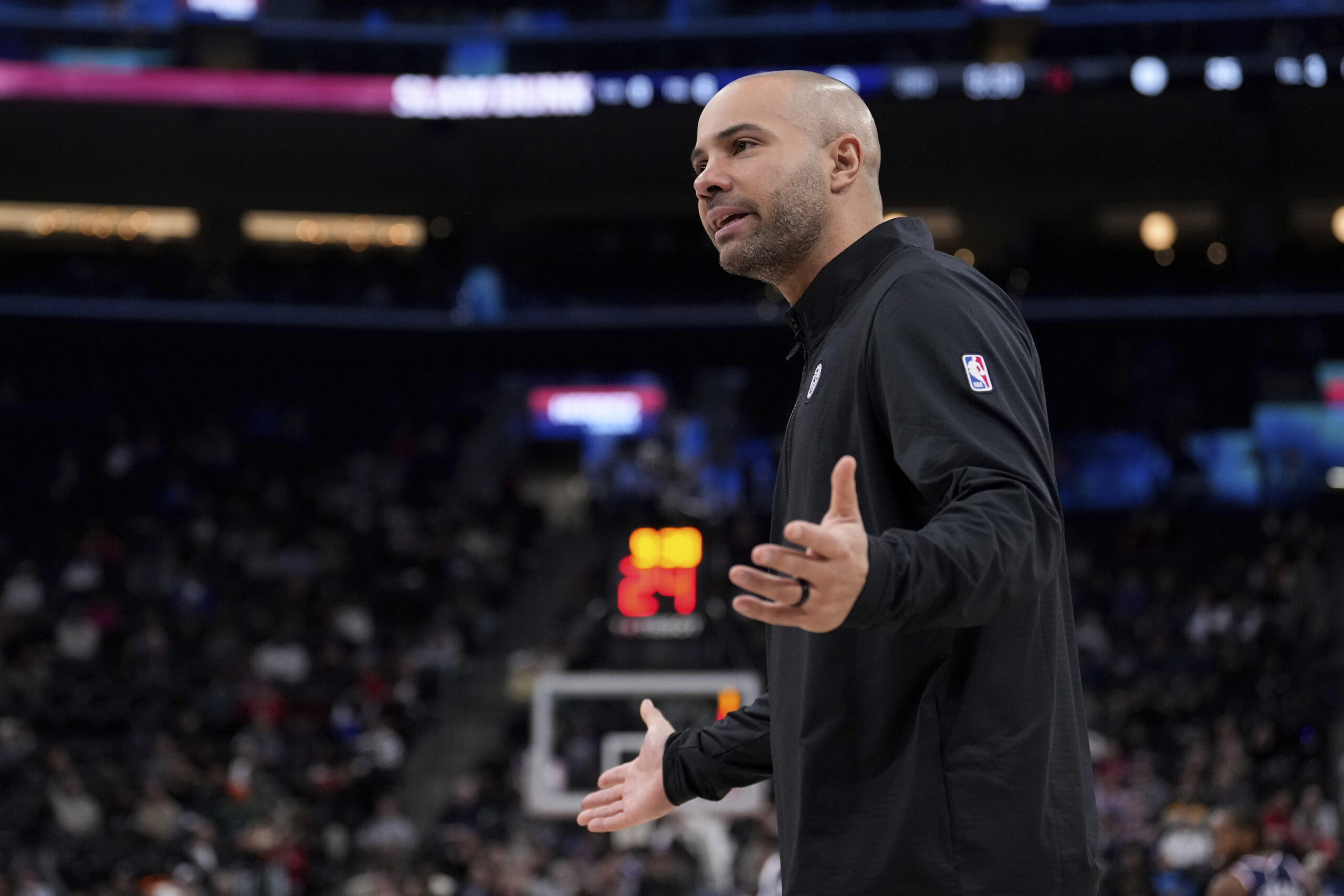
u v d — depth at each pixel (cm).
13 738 4397
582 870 3397
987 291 523
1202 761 3997
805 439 534
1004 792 473
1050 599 505
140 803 4156
